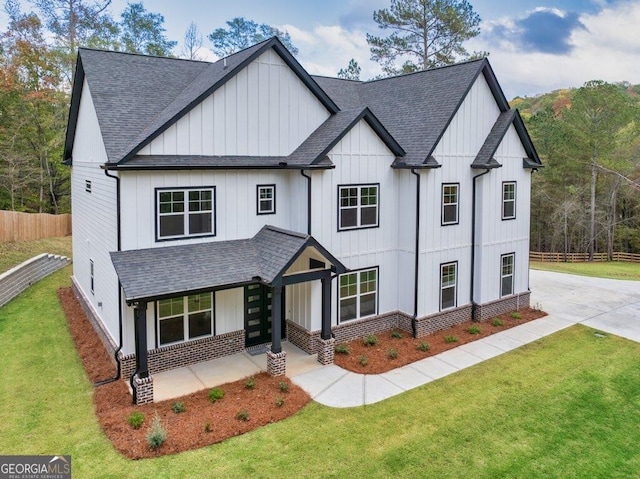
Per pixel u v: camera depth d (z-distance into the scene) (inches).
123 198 465.4
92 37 1349.7
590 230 1560.0
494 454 358.0
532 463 348.5
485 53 1455.5
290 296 576.1
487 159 641.0
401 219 619.2
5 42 1234.0
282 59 571.2
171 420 391.9
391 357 536.4
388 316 623.8
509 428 393.7
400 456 351.9
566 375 495.8
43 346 549.3
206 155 524.4
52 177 1343.5
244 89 544.1
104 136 493.0
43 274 879.7
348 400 436.5
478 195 658.2
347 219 572.7
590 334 622.5
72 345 554.9
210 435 370.9
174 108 522.6
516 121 687.7
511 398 444.5
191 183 505.0
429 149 584.4
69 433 371.9
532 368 513.0
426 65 1454.2
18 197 1311.5
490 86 663.8
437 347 573.6
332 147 541.6
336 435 377.7
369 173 583.2
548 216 1673.2
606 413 420.8
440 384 472.4
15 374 476.1
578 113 1485.0
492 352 559.2
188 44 1803.6
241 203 544.7
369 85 818.2
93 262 605.0
